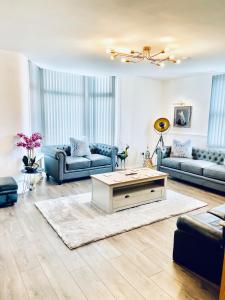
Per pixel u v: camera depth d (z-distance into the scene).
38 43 3.22
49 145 5.21
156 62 4.04
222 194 4.10
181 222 2.06
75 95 5.63
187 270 2.03
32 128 4.64
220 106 5.02
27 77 4.21
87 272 1.98
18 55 3.75
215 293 1.76
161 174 3.65
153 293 1.75
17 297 1.70
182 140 5.63
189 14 2.23
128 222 2.90
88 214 3.12
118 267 2.05
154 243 2.46
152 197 3.58
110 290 1.78
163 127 6.00
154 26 2.55
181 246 2.07
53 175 4.62
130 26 2.56
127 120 6.00
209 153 4.92
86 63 4.43
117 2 2.01
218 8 2.09
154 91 6.36
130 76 5.84
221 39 2.95
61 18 2.38
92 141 6.07
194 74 5.46
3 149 3.77
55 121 5.41
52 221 2.88
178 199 3.77
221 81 4.96
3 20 2.43
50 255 2.21
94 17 2.34
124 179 3.32
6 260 2.12
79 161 4.66
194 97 5.62
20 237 2.52
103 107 5.99
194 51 3.50
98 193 3.34
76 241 2.43
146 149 6.45
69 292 1.75
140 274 1.97
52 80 5.22
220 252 1.78
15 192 3.36
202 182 4.31
